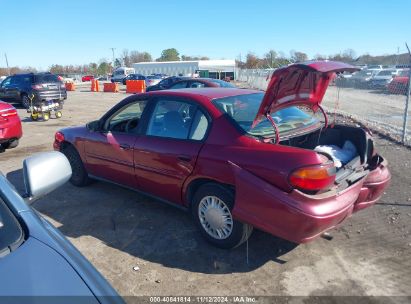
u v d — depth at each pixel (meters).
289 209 2.99
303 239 3.05
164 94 4.29
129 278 3.32
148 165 4.24
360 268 3.39
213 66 63.41
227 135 3.55
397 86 21.66
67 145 5.56
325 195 3.04
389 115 13.06
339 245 3.80
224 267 3.45
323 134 4.26
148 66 66.88
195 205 3.82
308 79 3.36
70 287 1.62
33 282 1.62
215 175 3.52
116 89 31.94
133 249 3.81
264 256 3.62
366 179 3.70
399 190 5.25
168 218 4.49
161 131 4.18
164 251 3.75
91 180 5.64
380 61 35.81
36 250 1.82
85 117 14.17
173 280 3.28
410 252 3.64
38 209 4.84
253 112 3.87
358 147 3.94
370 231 4.07
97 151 4.98
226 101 3.93
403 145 7.95
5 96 17.98
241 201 3.28
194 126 3.85
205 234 3.81
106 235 4.11
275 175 3.09
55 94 17.17
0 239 1.88
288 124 3.91
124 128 4.82
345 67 3.24
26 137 9.95
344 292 3.07
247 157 3.30
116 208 4.82
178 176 3.91
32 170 2.31
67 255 1.84
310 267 3.42
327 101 18.48
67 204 4.98
